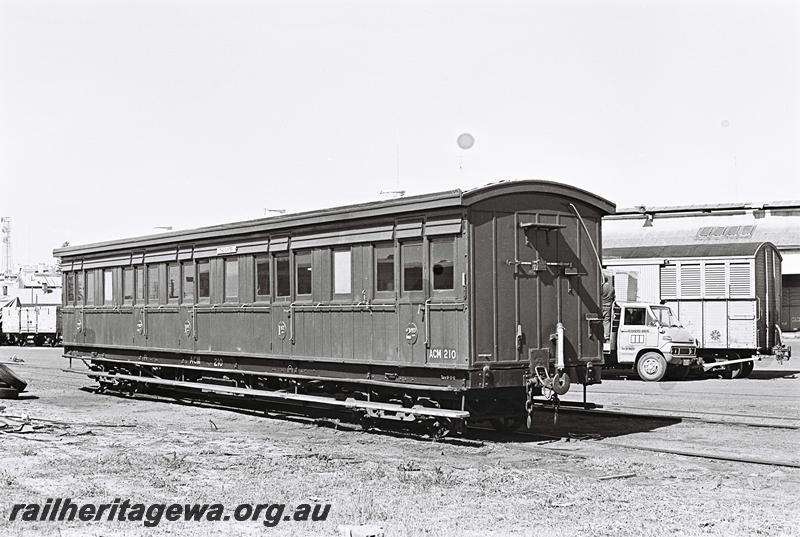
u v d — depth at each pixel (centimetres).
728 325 2648
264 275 1614
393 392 1395
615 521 795
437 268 1273
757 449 1252
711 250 2728
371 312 1376
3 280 5959
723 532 758
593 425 1510
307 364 1518
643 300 2781
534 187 1297
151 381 1916
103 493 916
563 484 967
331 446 1285
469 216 1231
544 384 1277
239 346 1670
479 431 1422
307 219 1482
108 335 2094
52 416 1675
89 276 2186
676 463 1132
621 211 3866
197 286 1800
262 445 1288
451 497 895
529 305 1292
